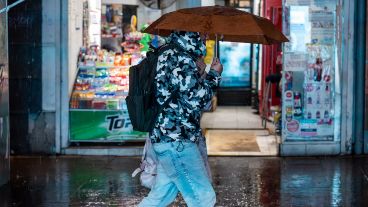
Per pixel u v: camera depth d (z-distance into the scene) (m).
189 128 4.16
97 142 8.85
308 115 8.61
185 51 4.14
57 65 8.55
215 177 7.32
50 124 8.63
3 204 6.07
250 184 6.96
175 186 4.35
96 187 6.80
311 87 8.58
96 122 8.73
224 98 14.41
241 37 4.66
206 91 4.07
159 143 4.17
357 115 8.61
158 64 4.15
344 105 8.58
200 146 4.43
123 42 9.74
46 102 8.60
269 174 7.49
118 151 8.63
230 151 8.97
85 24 9.52
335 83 8.58
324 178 7.25
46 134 8.64
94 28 9.73
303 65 8.52
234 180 7.16
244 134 10.51
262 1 11.95
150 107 4.17
